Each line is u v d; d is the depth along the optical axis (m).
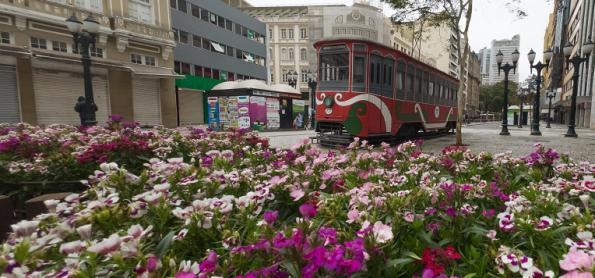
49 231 1.88
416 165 3.86
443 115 19.09
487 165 4.12
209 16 36.91
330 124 12.66
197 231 1.91
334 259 1.29
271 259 1.52
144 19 24.84
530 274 1.49
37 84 18.97
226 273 1.50
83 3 20.81
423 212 2.33
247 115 21.77
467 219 2.25
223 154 4.03
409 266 1.74
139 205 2.06
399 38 69.12
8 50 16.62
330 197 2.51
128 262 1.52
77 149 5.15
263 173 3.46
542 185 3.01
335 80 12.19
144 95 25.34
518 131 26.08
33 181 4.26
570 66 47.22
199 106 35.97
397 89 13.39
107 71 22.38
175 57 32.03
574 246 1.53
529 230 1.91
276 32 62.72
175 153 5.92
